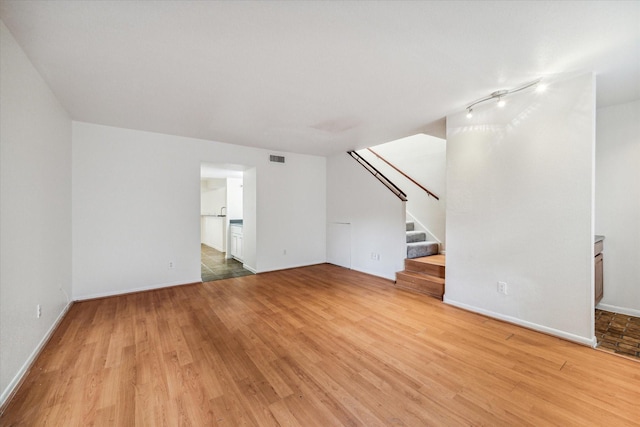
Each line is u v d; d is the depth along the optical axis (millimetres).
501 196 2811
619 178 3010
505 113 2756
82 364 2049
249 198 5316
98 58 2016
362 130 3881
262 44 1854
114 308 3225
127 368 2000
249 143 4672
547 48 1908
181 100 2799
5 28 1658
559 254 2451
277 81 2391
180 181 4199
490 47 1898
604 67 2176
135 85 2459
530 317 2639
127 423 1484
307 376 1915
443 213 4941
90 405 1618
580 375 1912
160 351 2244
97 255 3580
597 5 1483
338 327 2713
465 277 3148
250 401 1662
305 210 5664
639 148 2887
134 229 3840
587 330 2312
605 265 3109
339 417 1534
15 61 1819
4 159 1698
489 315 2939
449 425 1479
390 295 3717
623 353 2199
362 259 5113
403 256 4406
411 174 5453
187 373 1942
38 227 2246
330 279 4590
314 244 5812
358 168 5180
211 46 1874
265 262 5121
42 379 1864
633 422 1491
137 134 3855
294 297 3646
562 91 2404
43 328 2340
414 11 1533
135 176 3840
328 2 1465
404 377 1902
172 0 1436
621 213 3004
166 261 4098
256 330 2645
